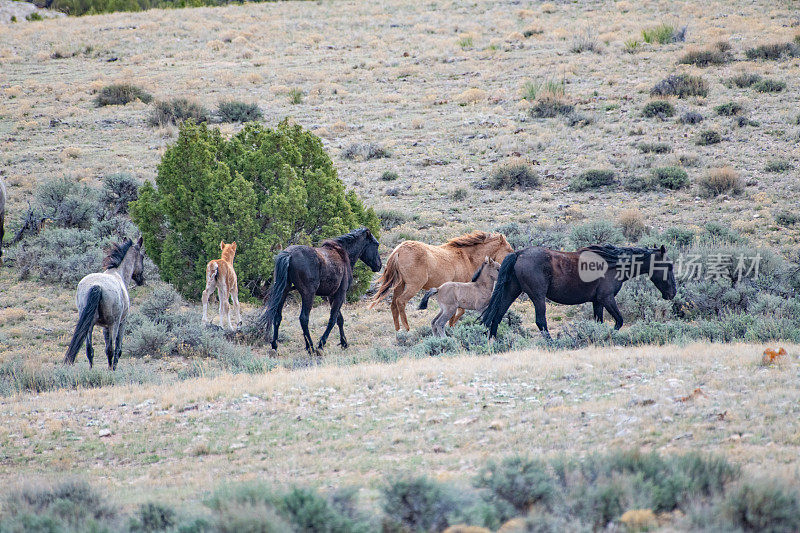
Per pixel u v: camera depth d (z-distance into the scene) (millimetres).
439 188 29516
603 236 21750
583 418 8633
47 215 25984
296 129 22312
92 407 11250
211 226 20266
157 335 16062
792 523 5031
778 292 17422
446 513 5387
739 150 30219
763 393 8719
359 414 9797
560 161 31297
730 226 23391
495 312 14773
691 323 15656
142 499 7074
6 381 13273
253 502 5777
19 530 5688
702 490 5734
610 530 5227
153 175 30703
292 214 20719
